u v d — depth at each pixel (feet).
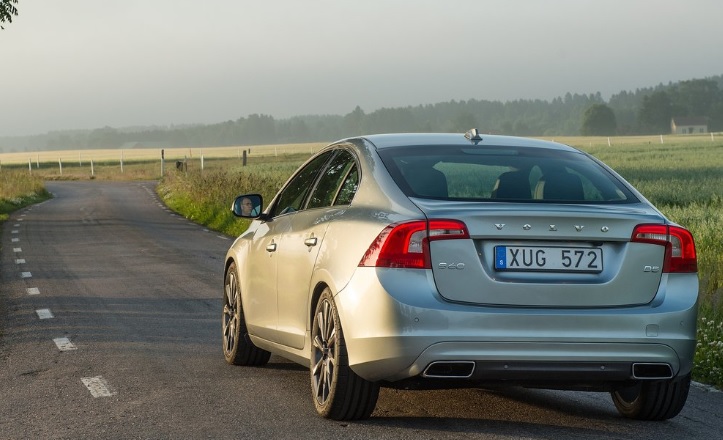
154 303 45.03
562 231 19.93
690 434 21.45
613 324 19.89
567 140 612.29
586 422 22.47
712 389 27.22
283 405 24.00
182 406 24.06
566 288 19.90
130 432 21.48
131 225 104.78
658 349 20.13
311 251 23.20
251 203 29.35
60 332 36.83
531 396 25.54
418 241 19.85
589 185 22.13
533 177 22.17
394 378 20.08
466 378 19.84
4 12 117.50
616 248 20.31
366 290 20.15
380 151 23.36
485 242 19.92
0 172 205.46
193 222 110.42
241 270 28.99
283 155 462.60
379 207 21.26
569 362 19.79
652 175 167.02
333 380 21.33
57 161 526.16
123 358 31.14
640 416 22.70
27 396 25.68
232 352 29.58
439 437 20.70
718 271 45.21
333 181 24.57
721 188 125.29
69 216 121.90
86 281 54.49
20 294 49.26
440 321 19.51
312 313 23.06
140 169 380.58
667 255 20.56
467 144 23.88
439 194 21.22
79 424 22.35
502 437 20.71
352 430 21.36
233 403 24.32
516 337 19.56
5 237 89.04
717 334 33.04
